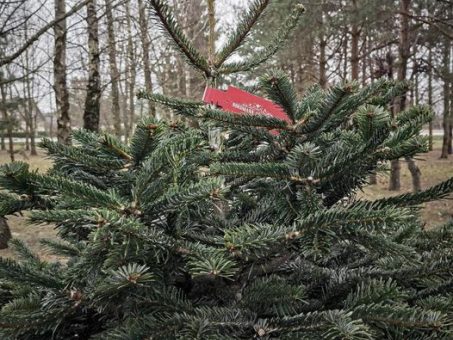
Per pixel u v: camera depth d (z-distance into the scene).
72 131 1.19
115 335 0.84
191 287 1.11
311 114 1.01
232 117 1.06
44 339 0.98
